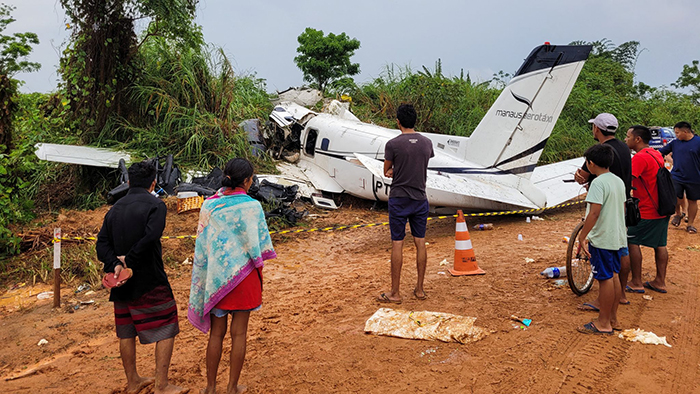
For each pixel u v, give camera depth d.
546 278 5.43
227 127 10.70
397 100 15.25
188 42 11.35
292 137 11.57
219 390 3.29
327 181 10.45
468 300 4.86
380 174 6.41
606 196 3.90
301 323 4.48
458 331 4.01
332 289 5.43
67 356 4.04
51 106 11.98
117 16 10.38
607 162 3.98
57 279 5.12
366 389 3.27
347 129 10.16
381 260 6.61
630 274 5.61
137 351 4.09
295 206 9.59
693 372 3.36
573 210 9.41
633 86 21.50
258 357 3.80
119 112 10.84
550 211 9.34
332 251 7.24
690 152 7.65
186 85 11.27
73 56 10.68
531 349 3.73
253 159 10.91
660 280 4.99
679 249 6.77
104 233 3.21
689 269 5.80
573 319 4.30
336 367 3.58
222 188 3.20
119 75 10.88
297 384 3.37
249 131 11.63
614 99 16.61
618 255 3.98
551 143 13.97
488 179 8.23
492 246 6.92
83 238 6.61
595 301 4.53
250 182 3.18
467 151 8.65
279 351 3.90
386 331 4.12
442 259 6.43
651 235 4.87
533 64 7.86
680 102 23.08
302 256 7.00
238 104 12.59
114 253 3.15
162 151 10.12
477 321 4.31
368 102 15.59
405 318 4.33
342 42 25.69
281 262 6.71
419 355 3.71
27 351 4.15
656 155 4.82
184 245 6.92
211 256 2.97
